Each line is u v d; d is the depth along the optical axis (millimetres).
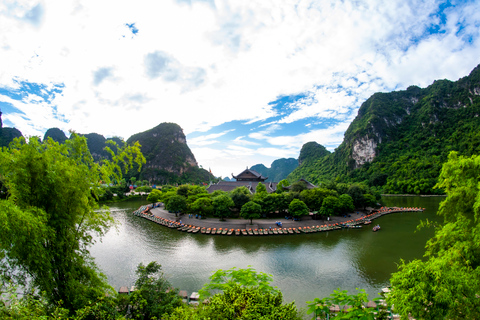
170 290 21953
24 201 16203
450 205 20672
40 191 16875
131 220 77438
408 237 57812
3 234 13055
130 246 50719
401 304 12953
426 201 124062
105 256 44906
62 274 18078
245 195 78125
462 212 19859
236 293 13867
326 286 34156
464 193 19500
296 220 71000
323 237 58625
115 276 36812
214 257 44906
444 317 12867
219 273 19562
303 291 32812
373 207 93125
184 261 42844
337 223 70625
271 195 75750
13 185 15750
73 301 16859
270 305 12633
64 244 18109
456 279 12750
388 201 124750
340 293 16859
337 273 38219
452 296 12312
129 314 20828
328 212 70750
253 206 66062
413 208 98875
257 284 17453
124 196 134625
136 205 112125
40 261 15297
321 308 16172
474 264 16656
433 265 13719
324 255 46031
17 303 10828
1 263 15211
